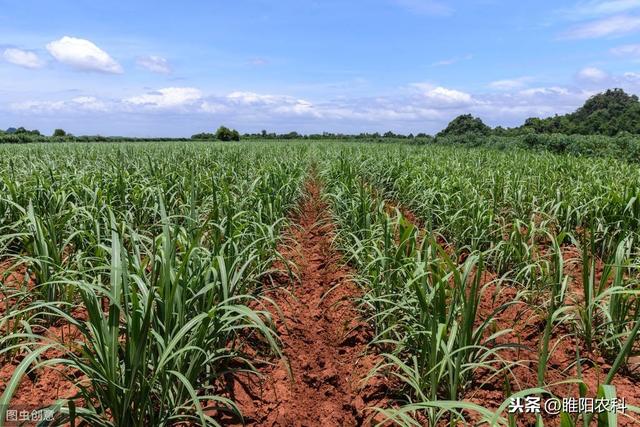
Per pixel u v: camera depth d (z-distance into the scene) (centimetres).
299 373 363
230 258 369
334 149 2436
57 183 666
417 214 819
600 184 746
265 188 702
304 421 313
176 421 276
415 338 338
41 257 362
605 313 337
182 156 1459
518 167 1170
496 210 723
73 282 234
